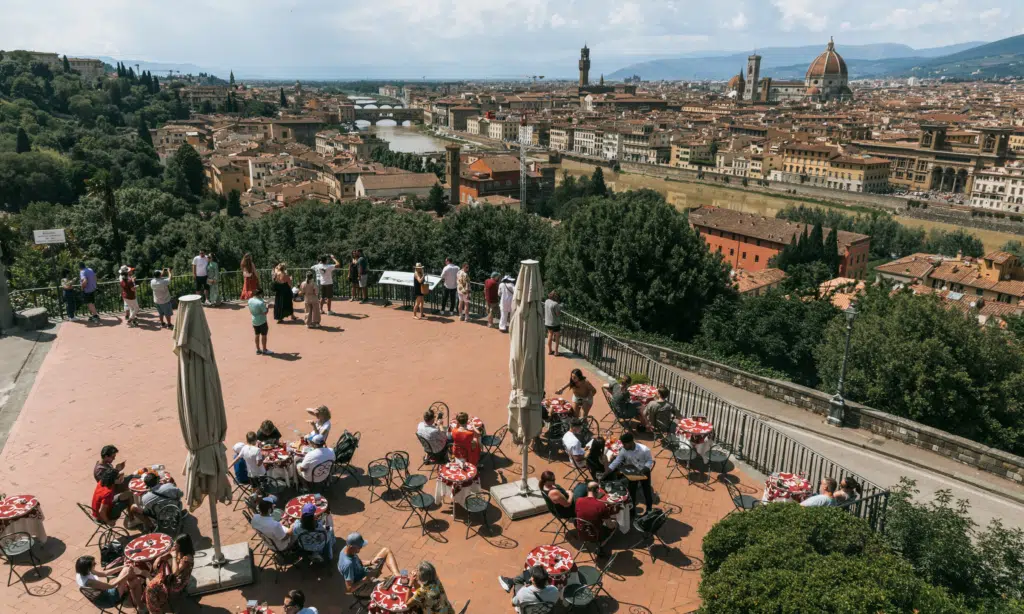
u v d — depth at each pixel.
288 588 12.21
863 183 192.12
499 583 12.39
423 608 10.56
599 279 37.03
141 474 14.09
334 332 24.98
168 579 11.34
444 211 165.75
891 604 9.95
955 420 28.33
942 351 28.53
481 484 15.51
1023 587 13.11
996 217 159.75
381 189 177.38
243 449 14.27
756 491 15.77
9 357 22.06
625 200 39.78
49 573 12.29
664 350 30.84
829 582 10.24
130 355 22.45
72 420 17.75
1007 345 30.08
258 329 22.30
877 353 29.97
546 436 17.42
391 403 19.06
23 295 28.92
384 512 14.38
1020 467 21.12
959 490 20.72
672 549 13.55
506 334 25.00
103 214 70.75
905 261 110.00
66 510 14.02
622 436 13.91
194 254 54.34
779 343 41.31
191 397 11.48
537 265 13.91
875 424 24.52
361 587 11.66
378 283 29.59
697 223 127.56
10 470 15.34
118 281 29.31
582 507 12.77
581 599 11.29
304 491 14.88
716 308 40.12
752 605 10.05
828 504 13.59
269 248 58.59
